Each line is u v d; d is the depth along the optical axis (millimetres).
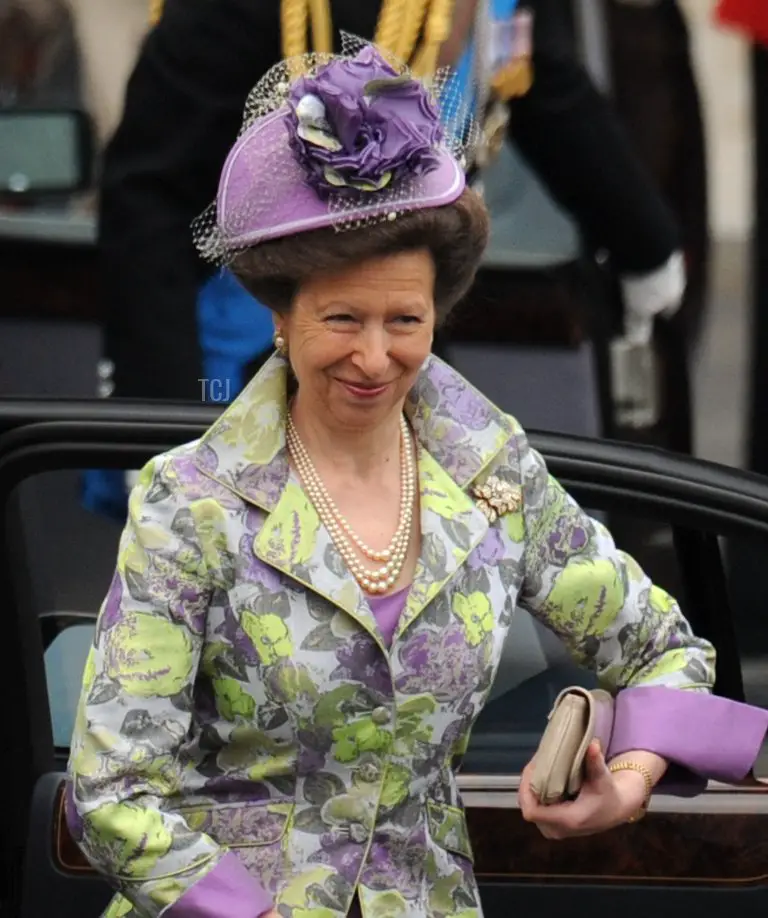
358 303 6473
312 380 6668
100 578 9484
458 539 6926
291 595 6723
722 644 9242
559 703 7082
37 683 9352
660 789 7523
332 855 6867
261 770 6867
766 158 17188
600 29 16234
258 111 6926
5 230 14039
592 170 13016
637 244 13453
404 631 6777
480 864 8969
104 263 11570
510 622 7078
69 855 8891
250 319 11453
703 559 9148
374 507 6957
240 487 6785
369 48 6641
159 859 6566
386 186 6363
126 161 11523
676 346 15906
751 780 9016
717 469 8969
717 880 8945
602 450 8938
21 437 9008
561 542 7348
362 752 6832
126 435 8969
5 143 14367
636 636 7488
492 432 7199
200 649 6754
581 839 8945
